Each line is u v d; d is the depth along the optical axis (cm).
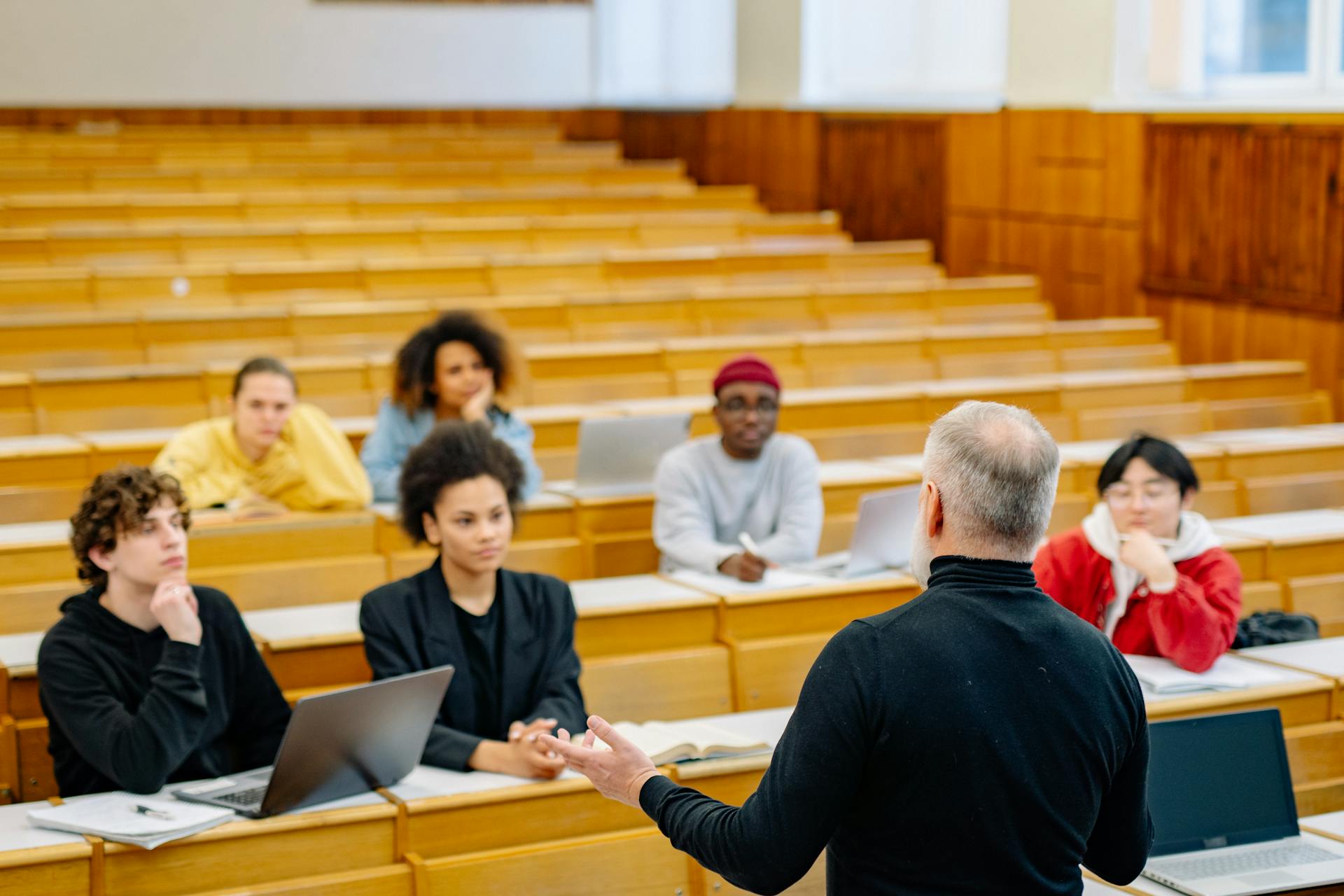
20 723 303
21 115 1338
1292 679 308
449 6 1427
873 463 497
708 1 1310
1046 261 917
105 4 1344
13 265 764
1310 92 766
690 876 265
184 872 236
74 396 533
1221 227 775
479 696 291
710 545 388
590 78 1466
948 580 172
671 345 624
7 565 372
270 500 419
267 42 1388
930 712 162
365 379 576
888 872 166
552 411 536
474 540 288
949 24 1034
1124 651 322
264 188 984
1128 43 856
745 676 349
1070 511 474
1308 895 238
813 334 677
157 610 252
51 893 227
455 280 764
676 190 1059
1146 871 243
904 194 1054
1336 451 513
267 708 280
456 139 1282
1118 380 589
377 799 255
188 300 712
